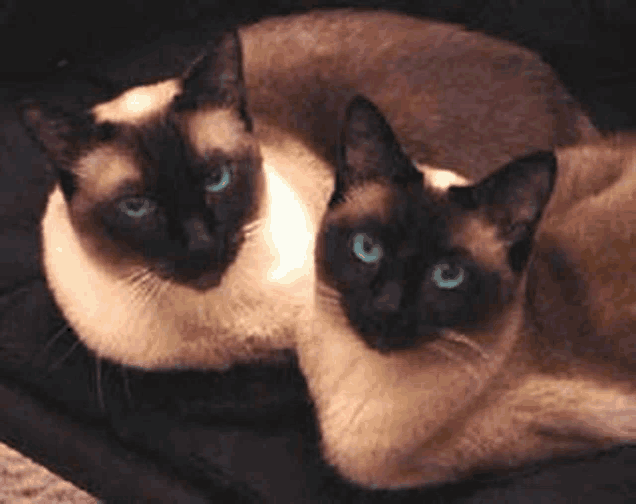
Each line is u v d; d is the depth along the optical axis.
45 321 0.59
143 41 0.74
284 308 0.54
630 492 0.52
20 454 0.55
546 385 0.51
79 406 0.56
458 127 0.57
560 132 0.57
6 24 0.73
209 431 0.55
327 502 0.53
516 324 0.48
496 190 0.46
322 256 0.49
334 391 0.52
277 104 0.58
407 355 0.48
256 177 0.52
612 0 0.71
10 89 0.70
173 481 0.54
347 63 0.58
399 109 0.57
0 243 0.62
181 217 0.50
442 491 0.53
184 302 0.53
